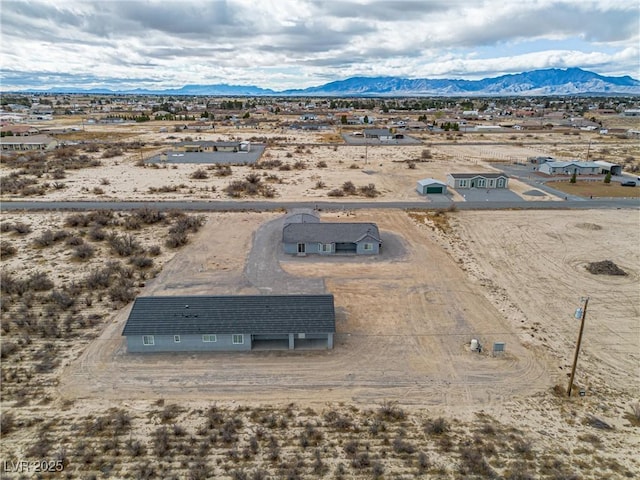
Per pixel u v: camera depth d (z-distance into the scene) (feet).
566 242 170.09
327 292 129.18
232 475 67.10
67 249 158.30
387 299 125.59
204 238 170.81
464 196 233.76
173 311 103.50
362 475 67.51
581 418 80.89
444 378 92.27
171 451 71.72
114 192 235.81
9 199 220.02
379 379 91.81
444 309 120.57
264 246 163.32
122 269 140.36
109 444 72.90
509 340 106.32
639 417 80.38
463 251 161.79
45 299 121.70
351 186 246.68
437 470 68.39
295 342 104.53
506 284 136.26
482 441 74.59
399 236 174.91
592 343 105.91
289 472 67.62
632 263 151.43
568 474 67.36
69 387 88.17
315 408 83.10
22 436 75.10
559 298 127.65
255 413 81.46
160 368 94.89
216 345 101.24
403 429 77.56
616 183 264.72
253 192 234.58
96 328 109.19
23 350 99.86
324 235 157.69
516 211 207.51
